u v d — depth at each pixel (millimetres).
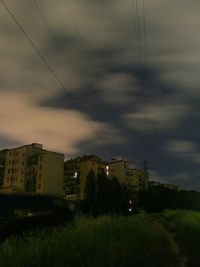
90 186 60500
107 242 14938
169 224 29547
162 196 66750
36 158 105375
